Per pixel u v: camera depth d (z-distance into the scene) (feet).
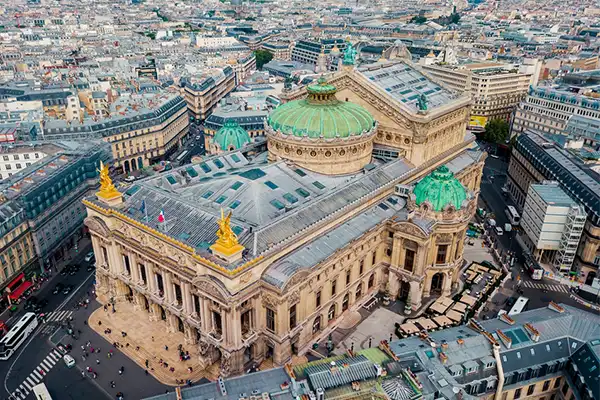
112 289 516.73
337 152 515.91
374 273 525.34
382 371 326.44
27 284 561.84
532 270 572.92
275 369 338.95
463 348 357.61
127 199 485.56
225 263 382.42
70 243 651.25
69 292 554.05
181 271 422.41
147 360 440.45
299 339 438.40
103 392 414.82
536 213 598.34
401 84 611.47
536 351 362.12
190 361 440.04
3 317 515.91
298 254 425.69
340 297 479.00
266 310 414.21
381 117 567.18
